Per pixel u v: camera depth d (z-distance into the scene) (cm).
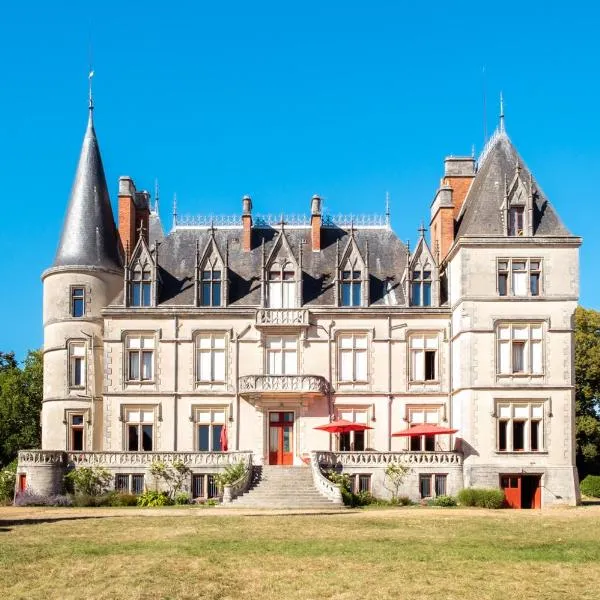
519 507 4706
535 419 4797
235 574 2341
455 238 5331
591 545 2856
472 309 4847
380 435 5125
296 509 4147
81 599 2078
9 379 6919
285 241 5300
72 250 5312
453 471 4766
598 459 6831
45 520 3562
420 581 2269
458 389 4928
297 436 5112
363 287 5247
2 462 6819
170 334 5191
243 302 5259
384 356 5172
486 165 5306
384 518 3644
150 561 2505
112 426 5119
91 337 5228
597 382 6781
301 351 5181
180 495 4738
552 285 4856
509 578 2311
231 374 5166
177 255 5503
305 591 2159
